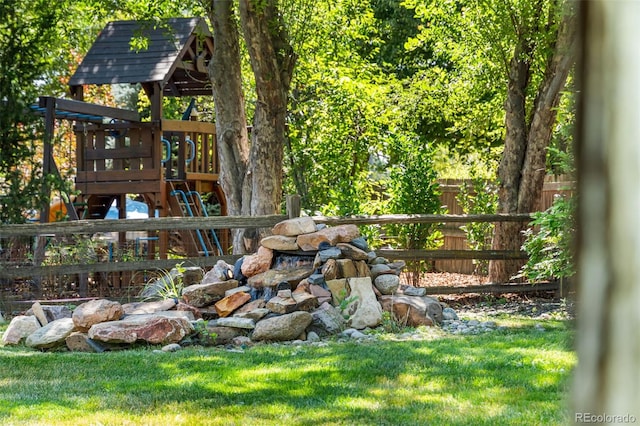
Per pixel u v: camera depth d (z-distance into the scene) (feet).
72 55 71.20
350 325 30.04
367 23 59.62
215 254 54.60
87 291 37.99
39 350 26.96
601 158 2.77
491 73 51.03
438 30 55.31
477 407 18.12
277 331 27.94
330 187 53.72
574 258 2.89
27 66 45.42
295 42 43.47
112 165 57.00
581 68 2.85
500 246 43.91
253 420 17.29
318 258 31.58
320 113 56.18
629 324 2.70
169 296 32.53
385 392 19.75
